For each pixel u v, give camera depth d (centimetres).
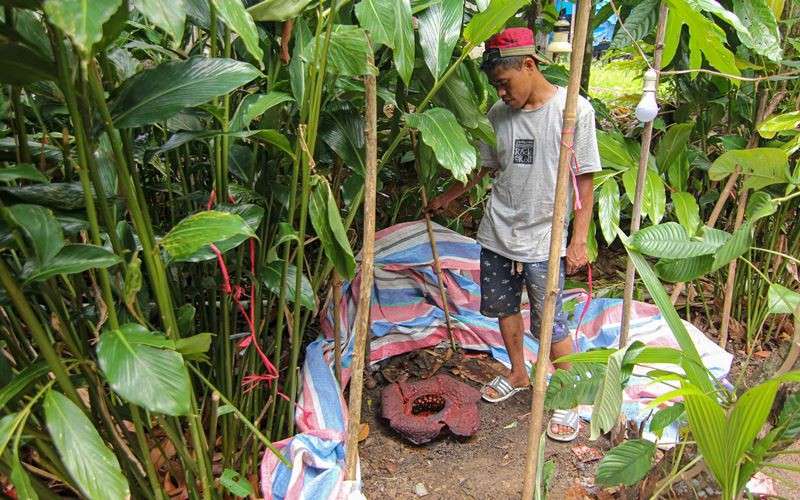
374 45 169
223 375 167
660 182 244
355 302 261
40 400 125
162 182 186
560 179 129
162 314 121
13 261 152
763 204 141
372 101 132
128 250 125
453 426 209
